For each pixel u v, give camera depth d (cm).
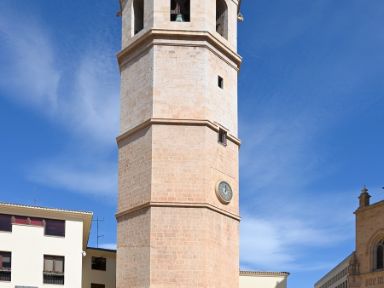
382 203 5741
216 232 3388
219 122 3600
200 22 3612
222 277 3366
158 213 3303
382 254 5681
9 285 4119
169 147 3409
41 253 4259
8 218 4253
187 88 3519
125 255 3391
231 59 3819
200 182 3372
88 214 4453
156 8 3612
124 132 3612
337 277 8338
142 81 3603
